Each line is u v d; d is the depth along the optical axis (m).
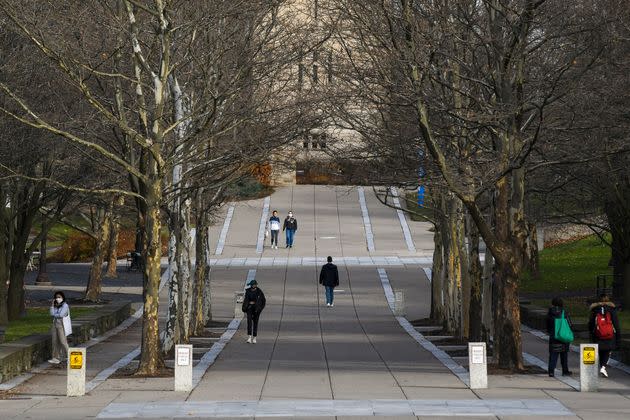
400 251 152.88
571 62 53.59
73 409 43.66
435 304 94.00
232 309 108.56
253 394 48.31
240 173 76.62
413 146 68.12
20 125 67.75
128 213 133.50
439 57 63.72
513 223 57.22
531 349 70.75
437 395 47.72
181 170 65.38
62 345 62.09
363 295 117.62
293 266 139.50
